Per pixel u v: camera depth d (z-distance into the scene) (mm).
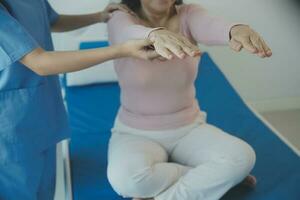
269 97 2711
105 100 2059
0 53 1019
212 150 1379
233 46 1078
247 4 2396
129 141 1408
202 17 1296
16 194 1267
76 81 2154
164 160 1421
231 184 1343
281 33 2488
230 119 1904
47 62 1006
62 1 2170
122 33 1223
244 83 2660
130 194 1337
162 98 1397
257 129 1829
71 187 1469
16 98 1170
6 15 1035
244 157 1349
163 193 1332
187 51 935
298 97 2709
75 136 1766
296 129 2541
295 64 2604
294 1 2363
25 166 1231
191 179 1322
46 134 1282
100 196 1413
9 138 1176
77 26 1517
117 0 1493
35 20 1206
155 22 1402
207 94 2113
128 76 1374
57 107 1356
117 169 1316
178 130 1447
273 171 1548
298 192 1428
